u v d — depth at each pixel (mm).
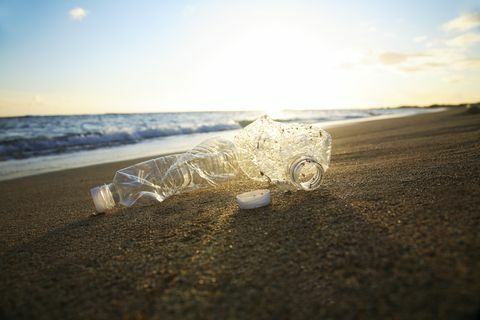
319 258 194
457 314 128
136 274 206
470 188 278
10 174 960
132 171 411
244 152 367
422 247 186
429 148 540
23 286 209
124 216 351
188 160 427
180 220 308
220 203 350
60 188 644
